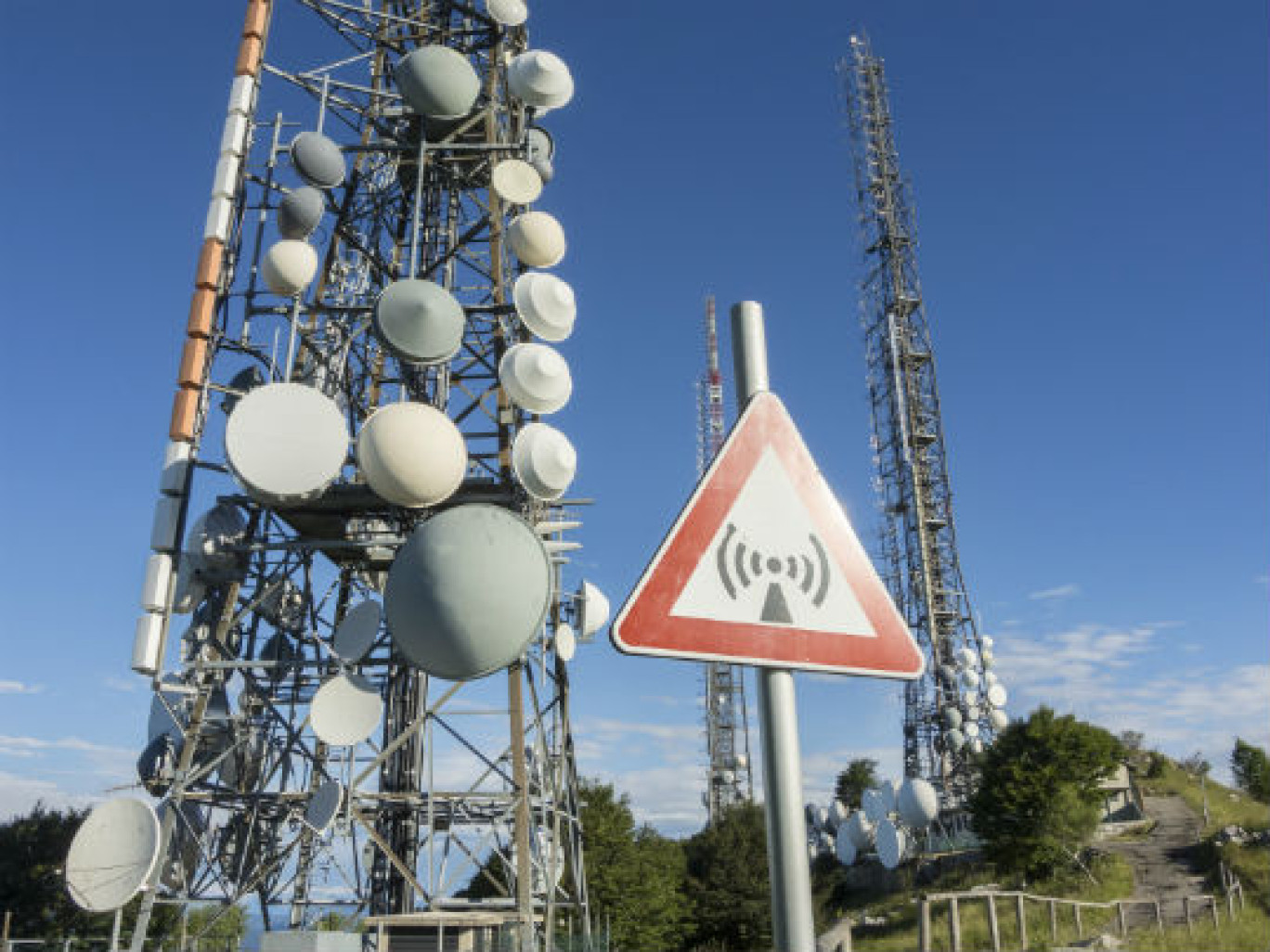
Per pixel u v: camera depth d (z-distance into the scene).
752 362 3.20
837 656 2.95
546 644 21.53
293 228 22.33
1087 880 37.75
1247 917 26.03
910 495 67.38
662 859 50.28
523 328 22.11
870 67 78.44
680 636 2.81
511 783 19.30
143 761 21.72
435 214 25.78
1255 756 65.94
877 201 75.06
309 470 18.73
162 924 37.53
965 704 60.44
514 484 20.64
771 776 2.75
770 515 3.03
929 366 70.38
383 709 21.22
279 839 21.75
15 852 41.84
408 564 14.89
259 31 23.78
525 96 22.92
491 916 17.91
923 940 8.57
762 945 48.94
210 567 20.78
